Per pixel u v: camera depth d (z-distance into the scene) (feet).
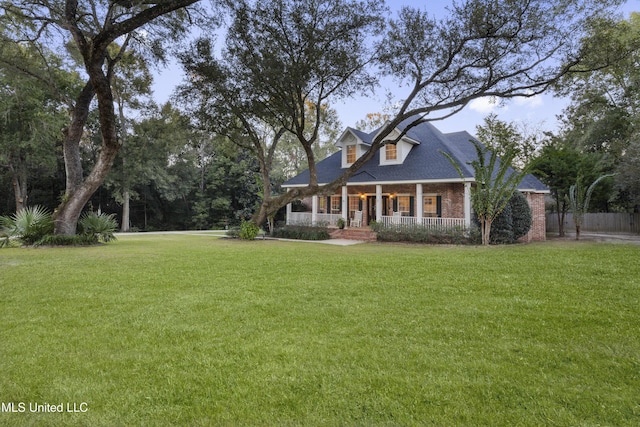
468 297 18.02
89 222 48.16
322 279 22.65
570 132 93.04
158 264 28.40
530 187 57.11
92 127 93.25
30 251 37.37
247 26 43.19
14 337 12.51
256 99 49.01
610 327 13.44
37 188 97.35
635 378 9.49
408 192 64.80
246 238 57.88
